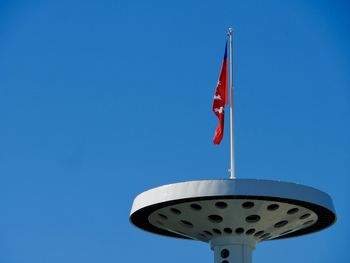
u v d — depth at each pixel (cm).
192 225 5234
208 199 4906
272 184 4894
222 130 5447
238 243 5219
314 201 4991
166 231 5647
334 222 5403
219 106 5478
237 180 4872
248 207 4991
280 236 5794
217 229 5197
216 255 5253
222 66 5541
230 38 5578
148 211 5212
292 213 5141
